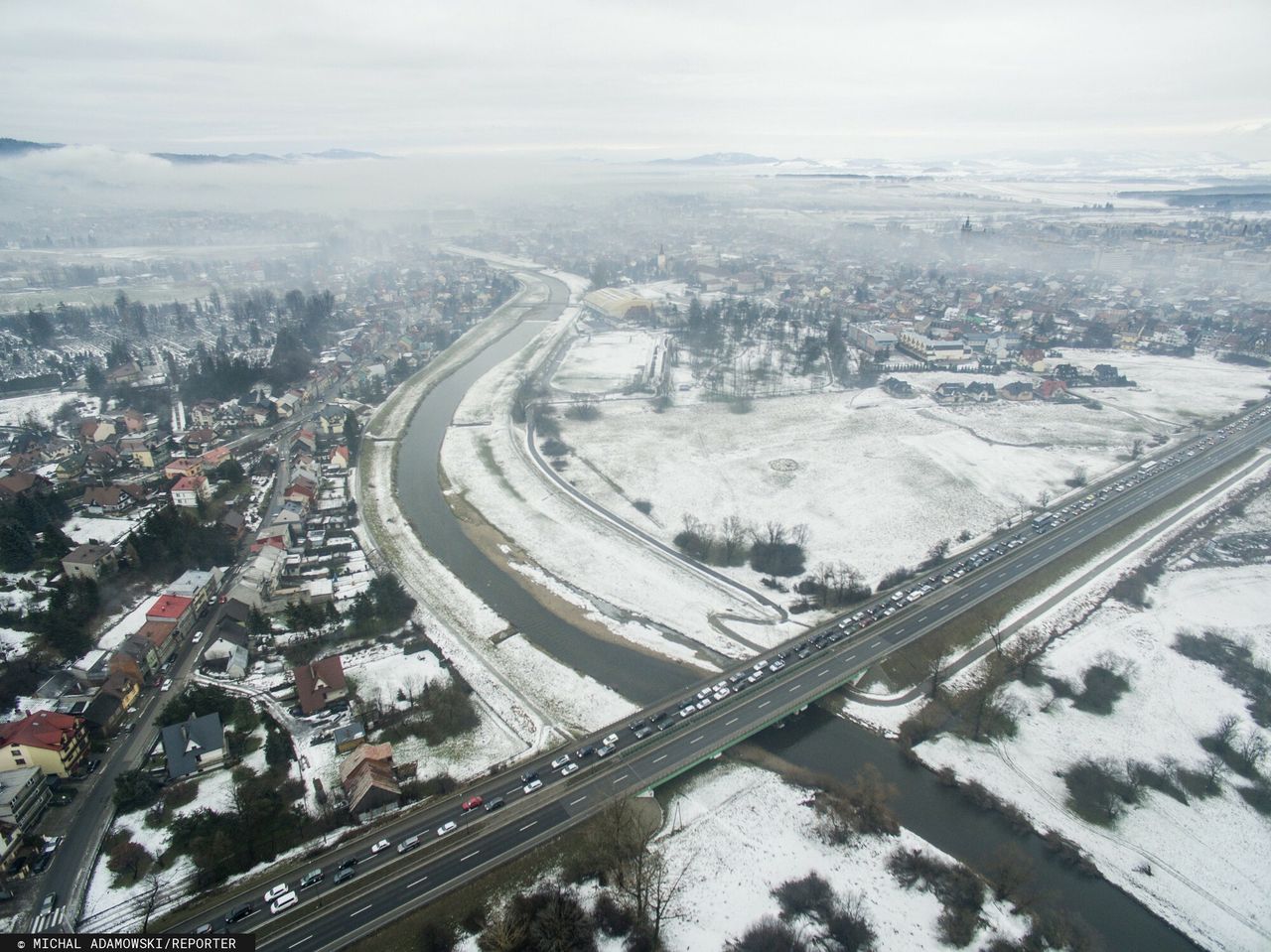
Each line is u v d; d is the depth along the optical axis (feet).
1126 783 349.61
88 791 327.88
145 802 321.32
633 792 325.21
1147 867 311.47
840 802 332.19
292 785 331.57
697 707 377.50
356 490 640.99
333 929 266.57
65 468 617.21
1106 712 396.57
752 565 526.16
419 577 511.81
